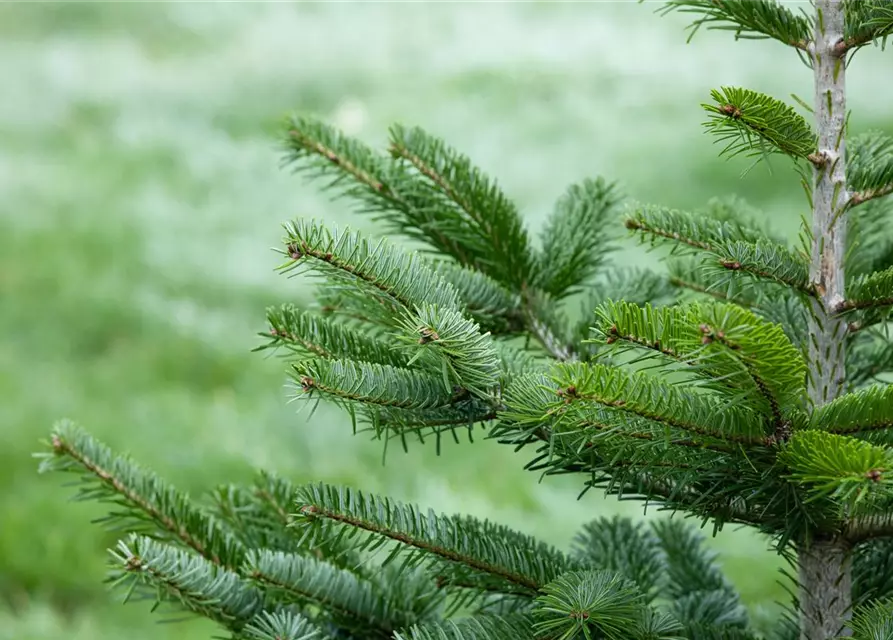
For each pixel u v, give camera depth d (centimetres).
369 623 169
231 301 636
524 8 1426
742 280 163
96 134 952
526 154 871
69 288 632
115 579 167
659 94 1017
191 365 558
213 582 167
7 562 388
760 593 346
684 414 152
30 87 1073
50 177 841
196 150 906
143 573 165
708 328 146
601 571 159
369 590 170
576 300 493
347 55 1223
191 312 619
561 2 1434
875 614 157
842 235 161
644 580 179
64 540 398
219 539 174
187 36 1316
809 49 161
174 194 810
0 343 577
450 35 1320
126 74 1133
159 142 926
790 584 352
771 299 174
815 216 161
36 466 454
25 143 928
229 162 880
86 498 172
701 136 857
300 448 478
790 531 156
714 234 166
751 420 153
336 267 158
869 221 180
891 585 167
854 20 159
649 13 1348
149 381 543
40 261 670
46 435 475
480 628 160
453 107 1009
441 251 187
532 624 160
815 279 162
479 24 1356
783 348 148
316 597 168
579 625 155
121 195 798
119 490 173
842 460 147
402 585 175
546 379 156
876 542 170
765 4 161
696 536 187
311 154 183
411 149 183
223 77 1119
